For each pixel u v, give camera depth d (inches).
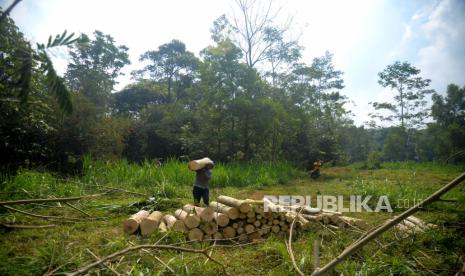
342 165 1140.5
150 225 228.2
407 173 791.7
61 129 593.9
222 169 573.0
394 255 199.2
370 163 1027.9
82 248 205.3
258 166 692.1
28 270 158.1
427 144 1450.5
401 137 1325.0
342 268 179.8
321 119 1262.3
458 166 930.7
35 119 470.0
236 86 808.9
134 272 158.7
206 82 827.4
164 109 1124.5
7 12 104.6
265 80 938.1
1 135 460.8
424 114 1288.1
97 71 970.1
